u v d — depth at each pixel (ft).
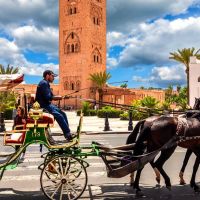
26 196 25.73
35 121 24.25
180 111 28.58
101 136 75.05
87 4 276.82
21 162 40.09
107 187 28.12
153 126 25.58
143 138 25.46
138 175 25.52
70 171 24.36
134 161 24.77
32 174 33.91
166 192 26.55
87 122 127.75
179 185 28.86
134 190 27.17
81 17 278.46
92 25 282.36
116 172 24.70
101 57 292.61
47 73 26.53
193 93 129.39
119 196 25.45
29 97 29.99
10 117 144.66
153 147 25.81
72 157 23.94
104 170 35.45
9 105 126.62
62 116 25.67
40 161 41.24
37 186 28.96
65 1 286.87
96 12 287.28
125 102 285.23
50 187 25.20
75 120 142.61
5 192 27.02
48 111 25.61
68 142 25.05
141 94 308.81
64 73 286.25
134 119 131.34
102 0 293.64
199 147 26.48
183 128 25.61
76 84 279.08
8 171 35.53
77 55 279.49
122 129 91.97
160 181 30.50
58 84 295.89
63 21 288.10
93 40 283.18
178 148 52.42
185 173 34.06
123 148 26.13
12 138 24.68
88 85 276.41
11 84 28.27
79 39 279.28
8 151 50.26
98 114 164.14
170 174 33.55
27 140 24.35
